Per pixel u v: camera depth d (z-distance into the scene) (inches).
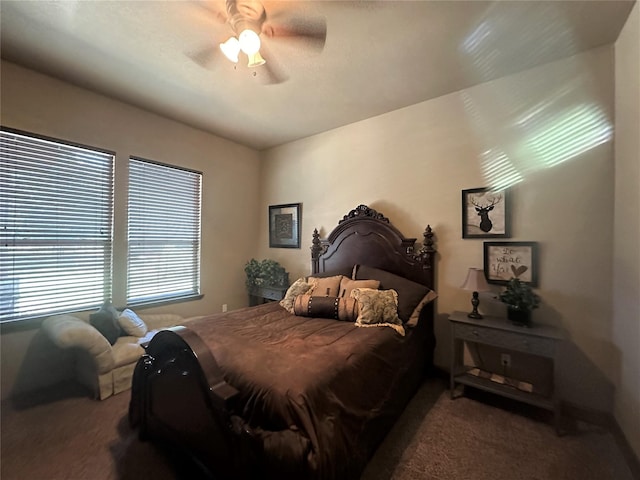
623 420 72.2
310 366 58.9
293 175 163.8
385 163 127.6
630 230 69.8
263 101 118.3
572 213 87.4
